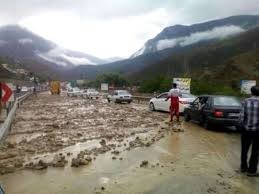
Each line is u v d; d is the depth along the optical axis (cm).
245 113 791
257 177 767
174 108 1773
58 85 7194
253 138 778
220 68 10488
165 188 682
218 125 1498
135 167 842
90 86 11656
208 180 736
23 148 1070
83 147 1095
